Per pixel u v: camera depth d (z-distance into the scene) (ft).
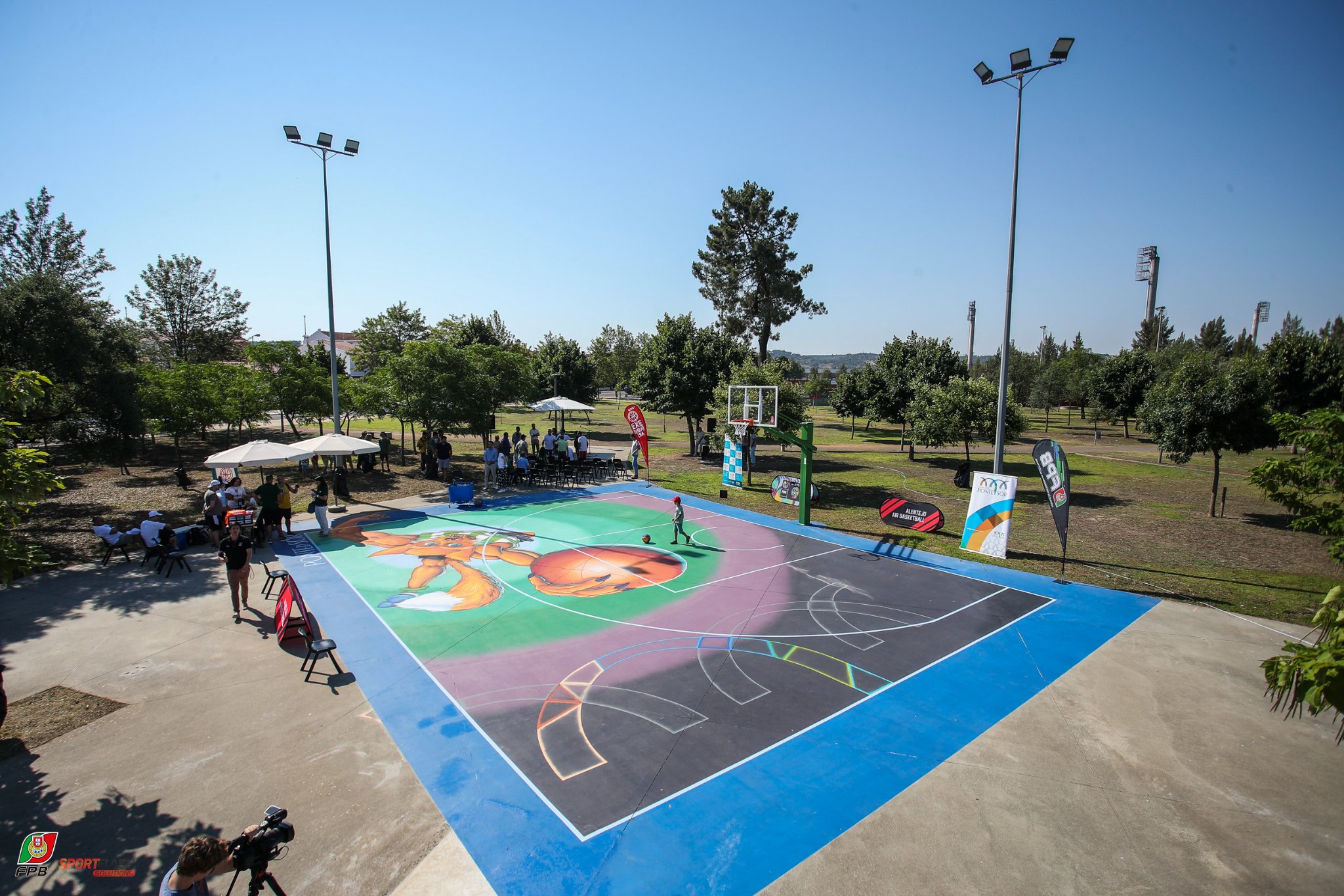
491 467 84.53
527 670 33.96
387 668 34.04
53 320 68.08
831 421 217.15
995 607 43.88
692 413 114.11
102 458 86.43
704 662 35.29
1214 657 36.22
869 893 19.49
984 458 126.52
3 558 25.41
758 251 166.50
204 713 29.17
